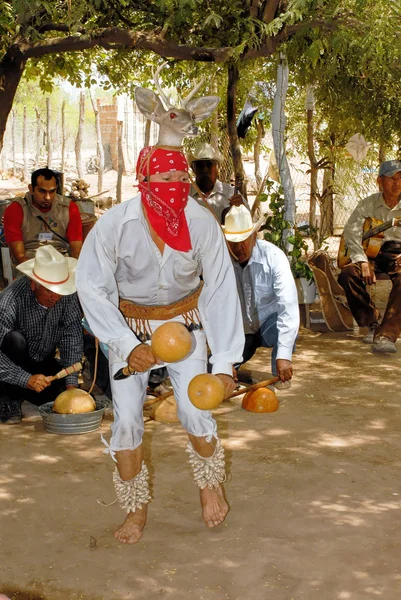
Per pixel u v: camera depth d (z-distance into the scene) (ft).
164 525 13.46
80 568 12.01
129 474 12.53
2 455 16.80
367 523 13.48
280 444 17.39
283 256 19.38
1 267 36.06
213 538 12.94
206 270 12.34
